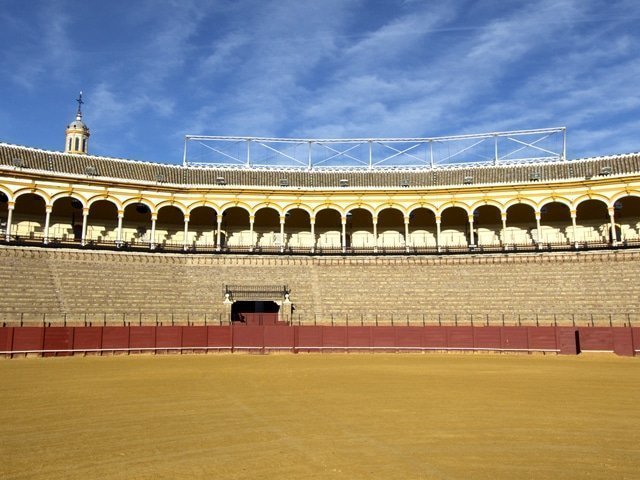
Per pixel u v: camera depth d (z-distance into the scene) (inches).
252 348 1568.7
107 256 1882.4
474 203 2139.5
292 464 465.4
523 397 771.4
